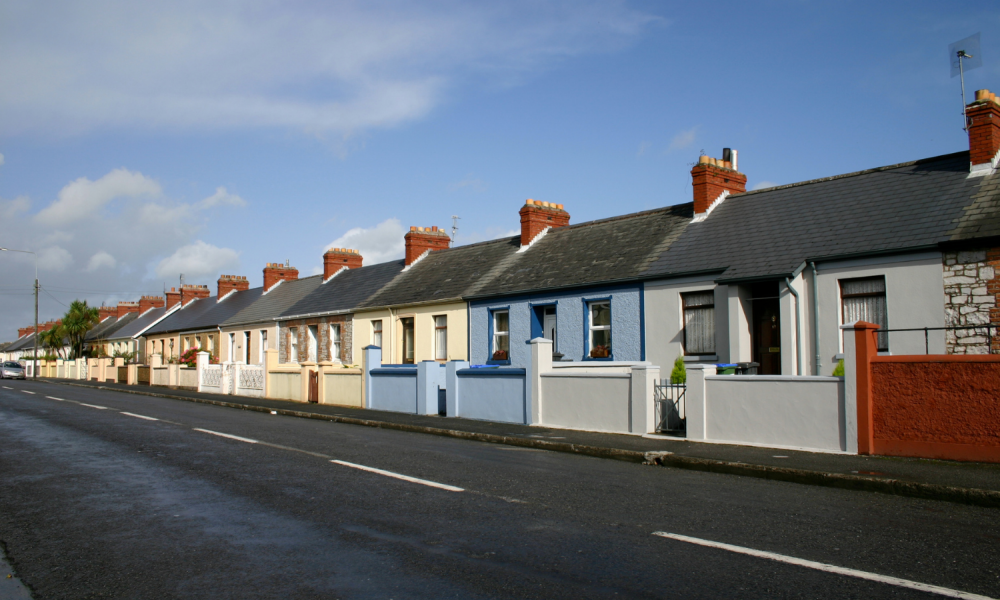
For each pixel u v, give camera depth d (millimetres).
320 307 33531
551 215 27000
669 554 5801
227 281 51719
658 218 22656
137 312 69562
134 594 4992
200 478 9172
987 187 15008
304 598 4852
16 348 83562
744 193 20953
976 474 9039
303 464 10312
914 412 10391
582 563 5562
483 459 11195
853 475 9062
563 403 15383
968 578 5227
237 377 29469
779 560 5633
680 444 12281
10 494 8227
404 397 20125
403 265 33188
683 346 18047
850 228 16203
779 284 16062
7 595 5023
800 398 11516
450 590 4977
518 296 22750
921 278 14242
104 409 20406
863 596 4840
